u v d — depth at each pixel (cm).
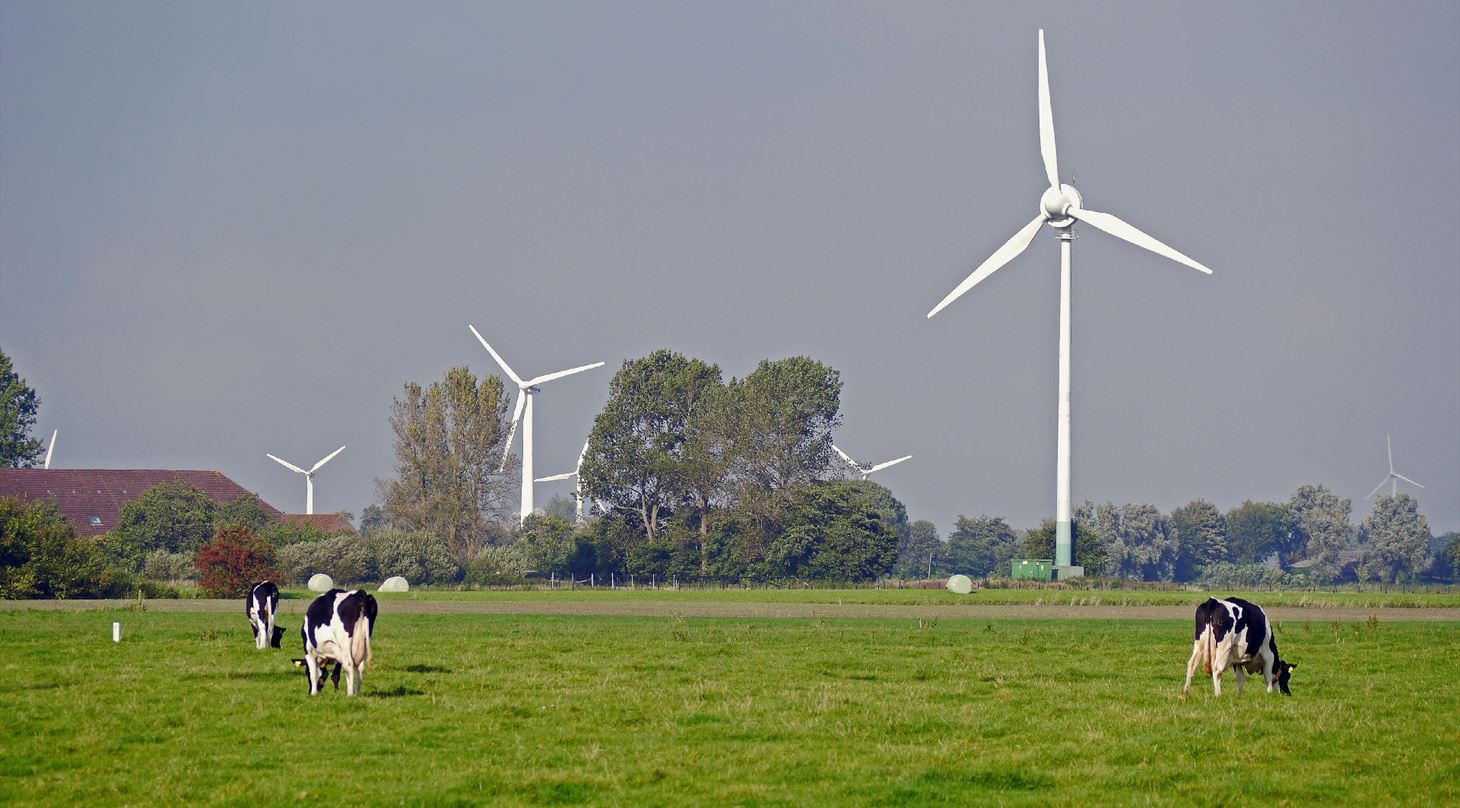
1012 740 5238
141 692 6212
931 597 17938
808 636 9969
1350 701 6250
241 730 5262
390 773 4566
